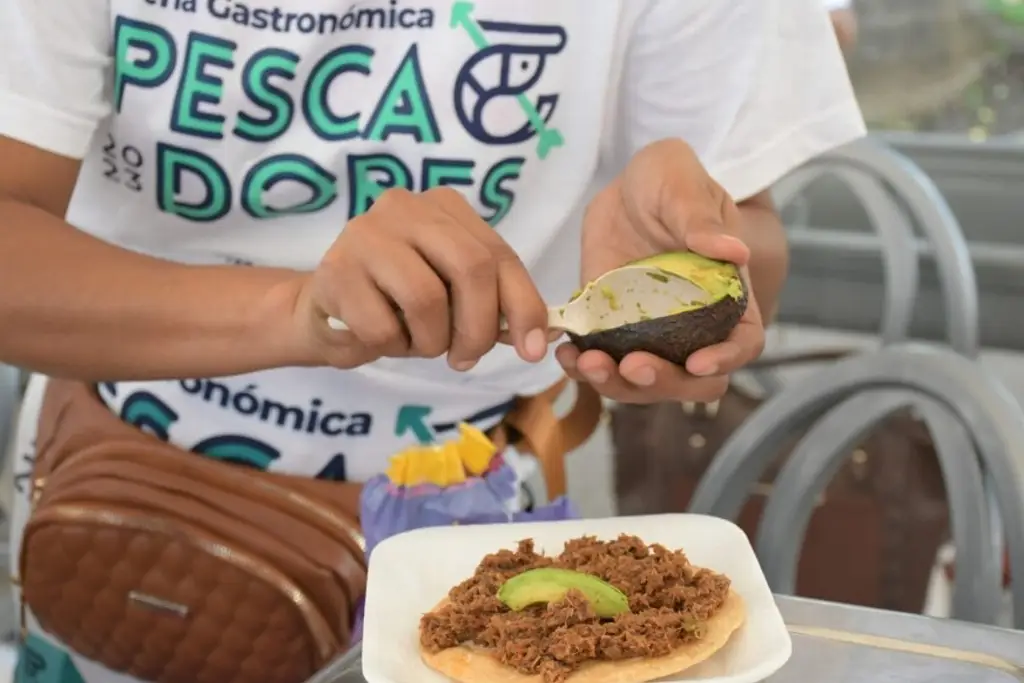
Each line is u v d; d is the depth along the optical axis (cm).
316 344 58
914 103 158
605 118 79
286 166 71
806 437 95
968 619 82
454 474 67
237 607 70
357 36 69
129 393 78
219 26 67
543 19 70
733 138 77
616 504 144
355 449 77
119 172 73
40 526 72
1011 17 151
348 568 70
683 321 56
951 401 85
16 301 63
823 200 162
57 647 81
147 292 62
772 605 54
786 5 76
